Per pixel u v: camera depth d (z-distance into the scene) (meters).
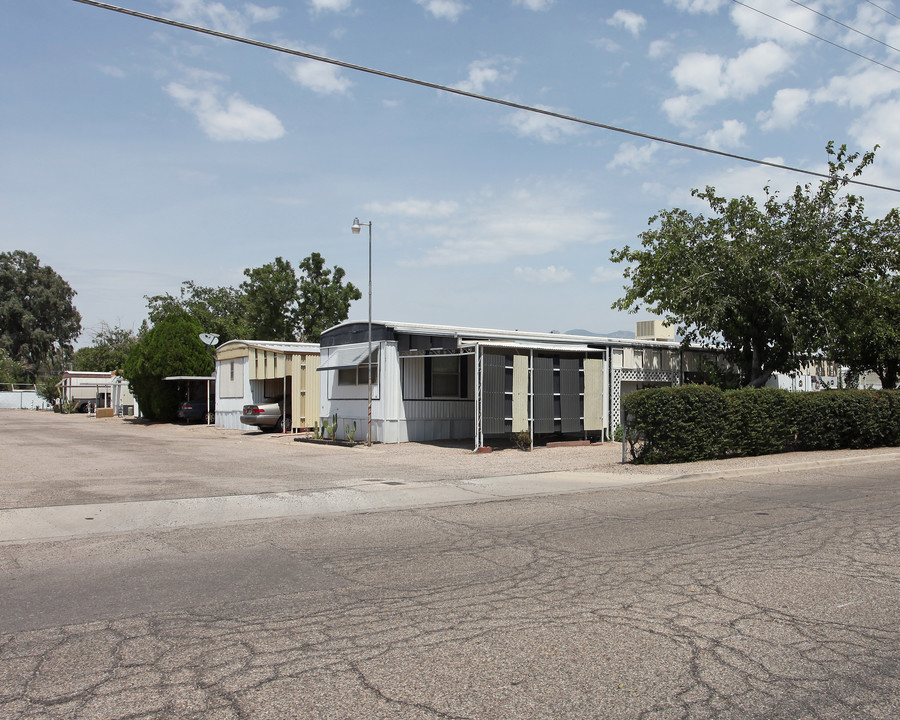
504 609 5.63
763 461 15.96
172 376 37.72
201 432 30.73
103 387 58.59
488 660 4.56
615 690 4.11
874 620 5.34
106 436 28.17
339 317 49.59
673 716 3.79
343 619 5.41
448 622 5.32
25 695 4.08
